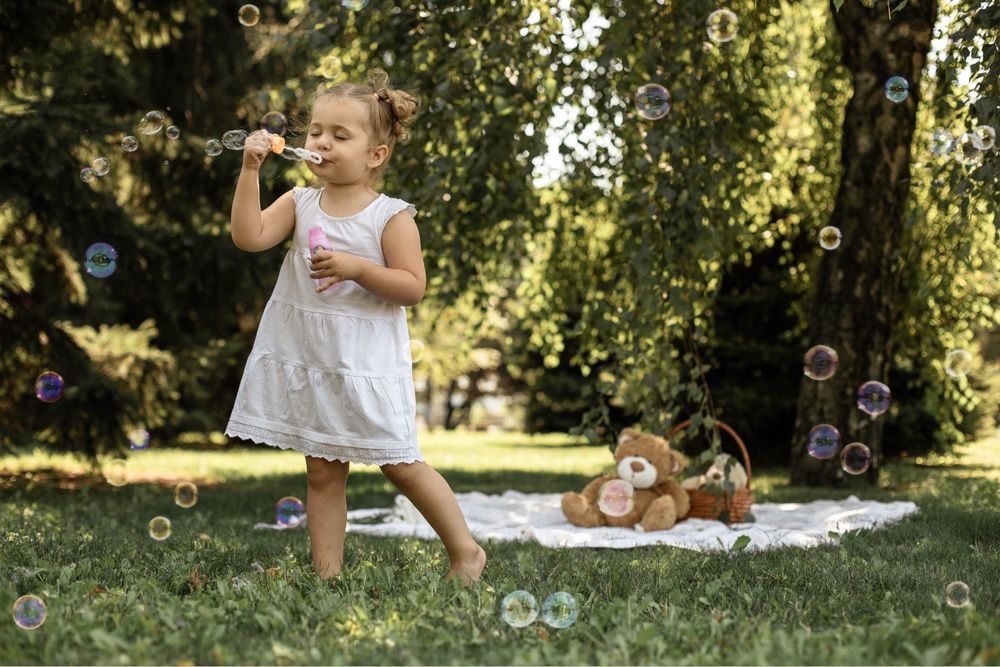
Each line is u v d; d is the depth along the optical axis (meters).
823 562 2.91
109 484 7.32
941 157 5.47
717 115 5.25
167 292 7.49
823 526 4.29
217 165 7.87
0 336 6.29
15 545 3.05
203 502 5.96
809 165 7.59
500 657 1.81
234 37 8.74
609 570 2.70
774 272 9.50
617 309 5.20
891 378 9.80
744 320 9.62
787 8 7.23
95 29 7.01
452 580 2.38
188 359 8.23
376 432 2.44
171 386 7.55
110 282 7.23
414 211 2.57
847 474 6.46
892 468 8.67
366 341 2.45
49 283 6.74
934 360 7.82
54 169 5.43
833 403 6.48
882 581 2.58
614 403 10.23
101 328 7.37
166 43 7.90
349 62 5.66
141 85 7.70
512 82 5.29
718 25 4.41
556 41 5.41
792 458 6.67
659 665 1.76
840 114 7.30
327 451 2.45
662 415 4.65
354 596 2.24
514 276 6.64
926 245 6.61
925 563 2.98
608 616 2.06
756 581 2.60
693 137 4.84
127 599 2.19
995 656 1.80
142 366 7.35
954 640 1.91
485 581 2.50
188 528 4.14
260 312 9.50
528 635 2.00
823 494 5.89
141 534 3.75
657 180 4.85
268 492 6.87
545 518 4.72
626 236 6.07
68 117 5.57
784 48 6.88
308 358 2.46
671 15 5.02
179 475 8.47
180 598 2.30
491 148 5.36
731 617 2.13
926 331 7.66
